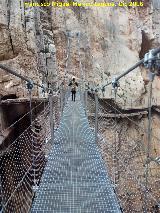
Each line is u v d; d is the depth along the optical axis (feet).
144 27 81.35
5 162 28.73
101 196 10.09
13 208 20.68
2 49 45.60
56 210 9.19
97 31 67.92
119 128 55.98
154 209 27.02
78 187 10.77
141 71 68.33
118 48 69.26
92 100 47.32
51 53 56.29
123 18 72.64
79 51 64.44
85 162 13.44
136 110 61.26
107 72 65.36
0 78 43.04
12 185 28.94
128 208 34.58
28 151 28.89
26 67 48.11
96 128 17.75
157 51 6.53
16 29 48.06
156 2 86.02
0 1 46.62
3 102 39.55
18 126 43.88
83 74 63.00
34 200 9.84
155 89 67.00
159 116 63.67
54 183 11.10
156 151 58.29
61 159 13.85
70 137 18.29
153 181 39.22
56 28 63.21
